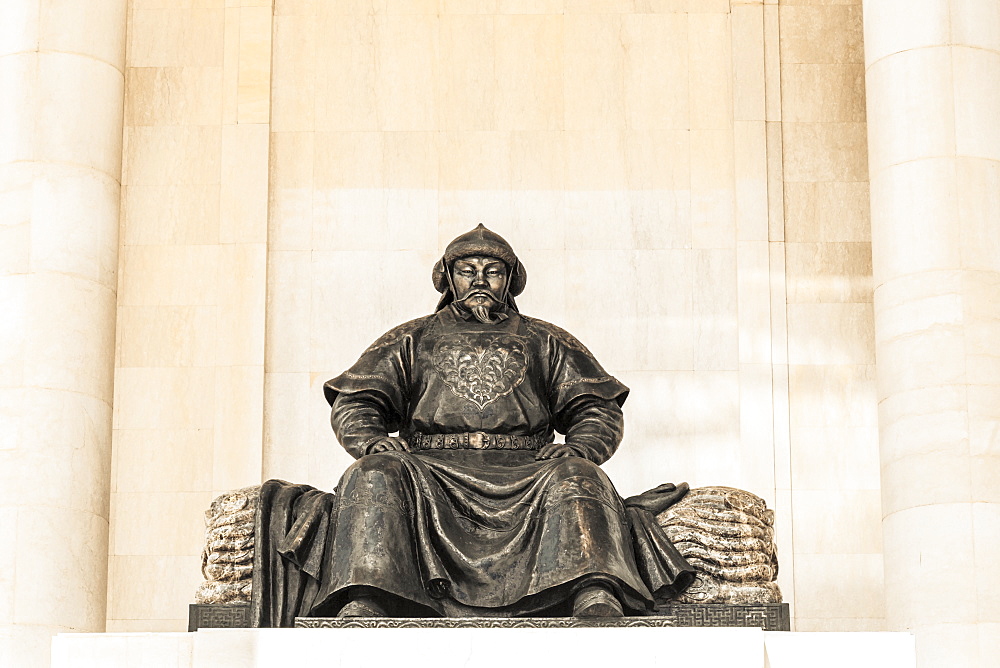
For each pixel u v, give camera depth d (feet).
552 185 71.92
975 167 56.75
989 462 54.29
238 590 48.16
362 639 42.19
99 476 57.11
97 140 59.00
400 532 45.50
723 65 72.84
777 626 46.78
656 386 69.92
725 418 69.56
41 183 57.82
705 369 70.03
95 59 59.47
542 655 42.01
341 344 70.59
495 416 49.62
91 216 58.34
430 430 49.75
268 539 47.83
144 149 71.87
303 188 71.97
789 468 68.74
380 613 44.62
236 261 70.74
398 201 71.92
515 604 45.14
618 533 45.68
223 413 69.41
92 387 57.31
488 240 52.75
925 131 57.06
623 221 71.56
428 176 72.18
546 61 73.10
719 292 70.74
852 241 70.74
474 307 51.65
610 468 69.05
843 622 67.41
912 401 55.31
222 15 73.05
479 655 42.01
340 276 71.20
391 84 72.95
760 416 69.10
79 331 57.21
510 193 71.92
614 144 72.23
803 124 71.82
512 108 72.69
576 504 45.60
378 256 71.41
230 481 68.74
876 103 58.75
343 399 50.65
